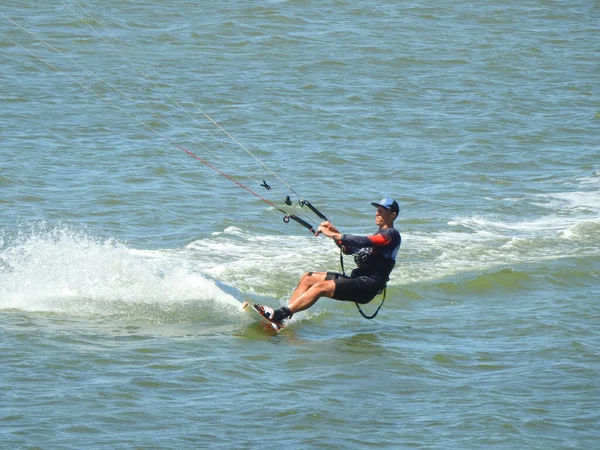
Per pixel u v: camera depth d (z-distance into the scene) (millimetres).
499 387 30250
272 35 108562
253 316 36562
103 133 72250
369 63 101062
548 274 45219
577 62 107938
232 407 27719
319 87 91062
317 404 28188
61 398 27562
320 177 64438
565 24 125500
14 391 27859
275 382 30172
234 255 46562
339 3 124750
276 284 42438
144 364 31047
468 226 53875
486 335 36250
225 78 91812
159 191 58531
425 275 44406
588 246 50188
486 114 85750
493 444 25688
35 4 113500
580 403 28891
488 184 64875
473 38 115000
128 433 25469
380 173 66375
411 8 126188
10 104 77938
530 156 73188
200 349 33188
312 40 108125
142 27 108562
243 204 56812
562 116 86688
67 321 35438
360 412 27828
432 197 60750
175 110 80312
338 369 31812
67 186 58312
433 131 79188
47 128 72250
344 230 53156
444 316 39188
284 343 34844
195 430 25875
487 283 43688
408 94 91250
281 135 75312
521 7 132375
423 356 33438
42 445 24406
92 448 24422
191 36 106188
